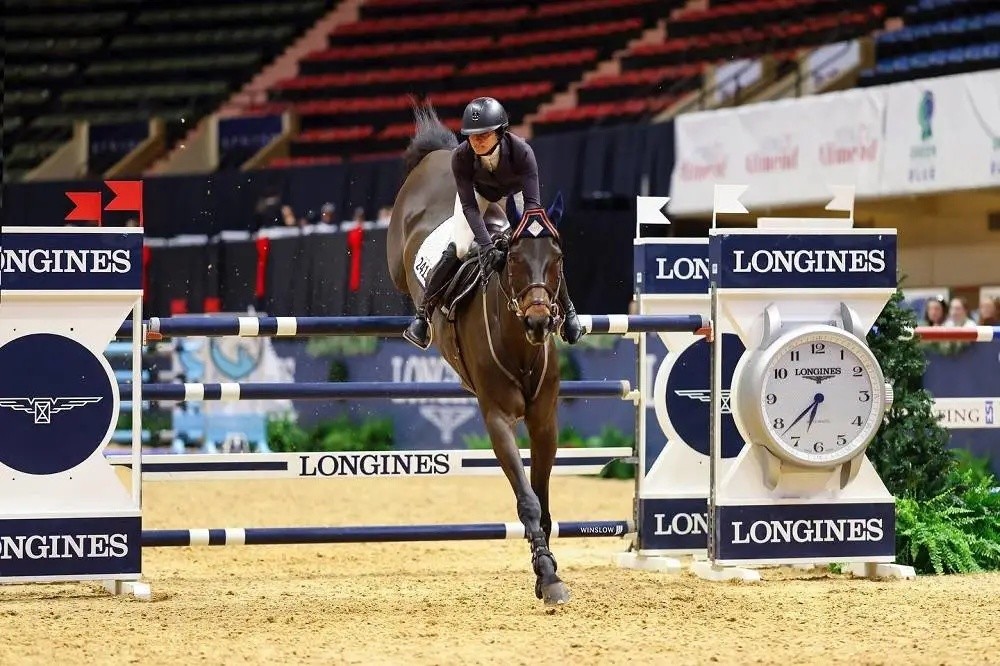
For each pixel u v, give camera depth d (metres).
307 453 12.49
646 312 12.95
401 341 24.94
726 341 13.01
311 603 10.80
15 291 11.03
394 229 13.01
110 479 11.26
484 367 10.57
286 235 24.30
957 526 13.16
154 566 13.78
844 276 12.11
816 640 9.06
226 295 25.72
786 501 12.01
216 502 20.41
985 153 21.23
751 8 33.34
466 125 10.48
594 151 26.55
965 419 14.55
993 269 26.33
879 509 12.20
